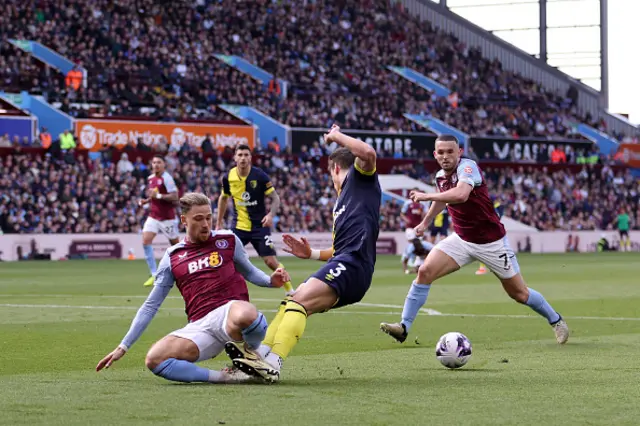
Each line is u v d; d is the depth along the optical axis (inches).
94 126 1897.1
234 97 2191.2
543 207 2271.2
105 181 1764.3
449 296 826.2
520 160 2421.3
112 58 2121.1
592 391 316.5
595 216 2338.8
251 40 2443.4
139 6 2294.5
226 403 288.8
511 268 472.1
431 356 432.8
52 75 2014.0
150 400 294.5
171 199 933.2
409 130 2337.6
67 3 2186.3
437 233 1272.1
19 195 1669.5
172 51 2266.2
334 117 2249.0
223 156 1930.4
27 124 1838.1
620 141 2787.9
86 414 269.4
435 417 265.4
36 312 667.4
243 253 345.7
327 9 2674.7
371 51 2652.6
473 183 447.5
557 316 481.1
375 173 365.7
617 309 701.3
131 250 1728.6
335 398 299.7
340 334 533.6
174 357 328.2
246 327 328.5
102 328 563.2
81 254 1680.6
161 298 343.3
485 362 393.7
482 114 2554.1
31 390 317.7
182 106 2058.3
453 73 2785.4
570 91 2962.6
